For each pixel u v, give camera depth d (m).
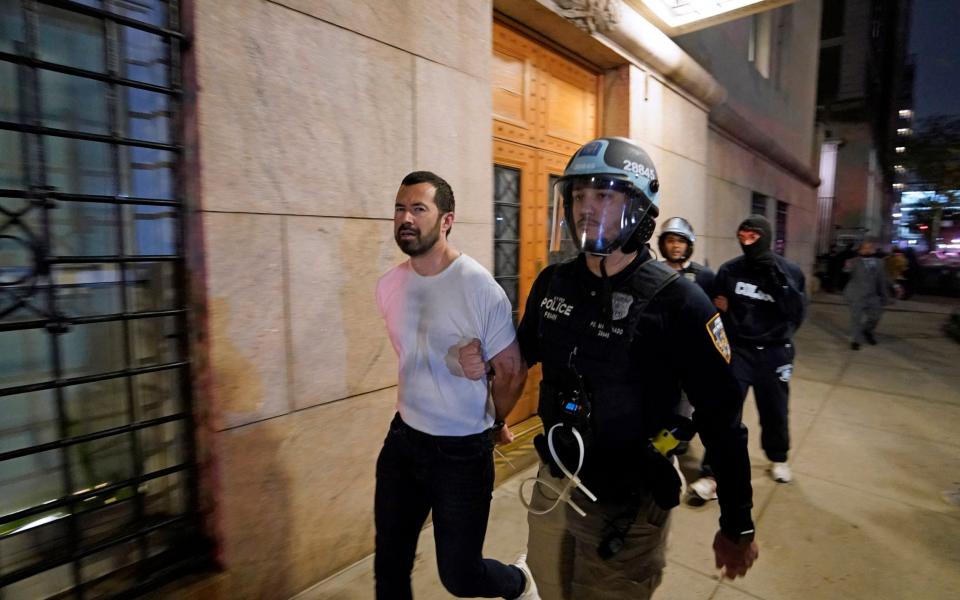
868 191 33.31
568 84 4.39
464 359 1.64
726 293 3.31
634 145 1.37
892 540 2.74
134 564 1.92
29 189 1.56
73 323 1.65
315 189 2.22
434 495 1.70
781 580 2.41
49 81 1.70
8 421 1.67
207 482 2.02
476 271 1.71
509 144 3.78
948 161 25.05
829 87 32.53
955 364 6.76
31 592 1.72
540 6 3.54
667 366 1.32
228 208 1.95
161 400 1.98
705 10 4.72
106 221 1.83
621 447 1.36
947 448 3.97
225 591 2.02
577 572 1.50
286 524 2.21
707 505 3.11
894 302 14.59
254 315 2.05
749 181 8.74
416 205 1.65
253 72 1.99
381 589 1.75
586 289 1.42
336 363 2.34
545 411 1.48
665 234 3.47
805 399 5.24
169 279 1.95
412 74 2.60
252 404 2.07
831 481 3.42
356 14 2.33
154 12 1.86
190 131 1.88
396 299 1.81
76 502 1.71
